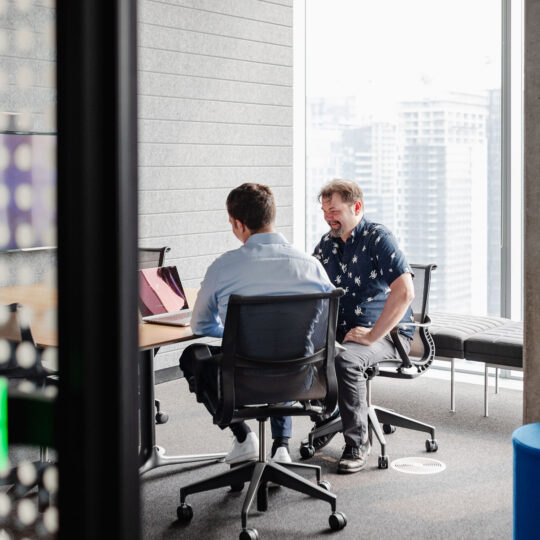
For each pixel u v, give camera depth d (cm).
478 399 456
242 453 311
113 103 50
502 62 494
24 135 50
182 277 514
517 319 503
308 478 327
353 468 334
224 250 542
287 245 279
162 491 316
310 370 274
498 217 505
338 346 327
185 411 437
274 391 270
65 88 50
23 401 52
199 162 520
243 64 546
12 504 52
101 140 51
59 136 51
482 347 402
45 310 55
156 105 490
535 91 240
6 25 49
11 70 50
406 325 345
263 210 277
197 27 512
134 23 51
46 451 68
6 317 54
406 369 350
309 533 274
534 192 243
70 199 50
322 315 272
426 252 538
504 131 495
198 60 515
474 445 374
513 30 488
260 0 554
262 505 294
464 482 325
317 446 360
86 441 51
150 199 491
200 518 289
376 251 334
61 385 52
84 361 51
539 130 240
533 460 211
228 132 539
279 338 264
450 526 279
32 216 50
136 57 52
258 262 273
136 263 53
